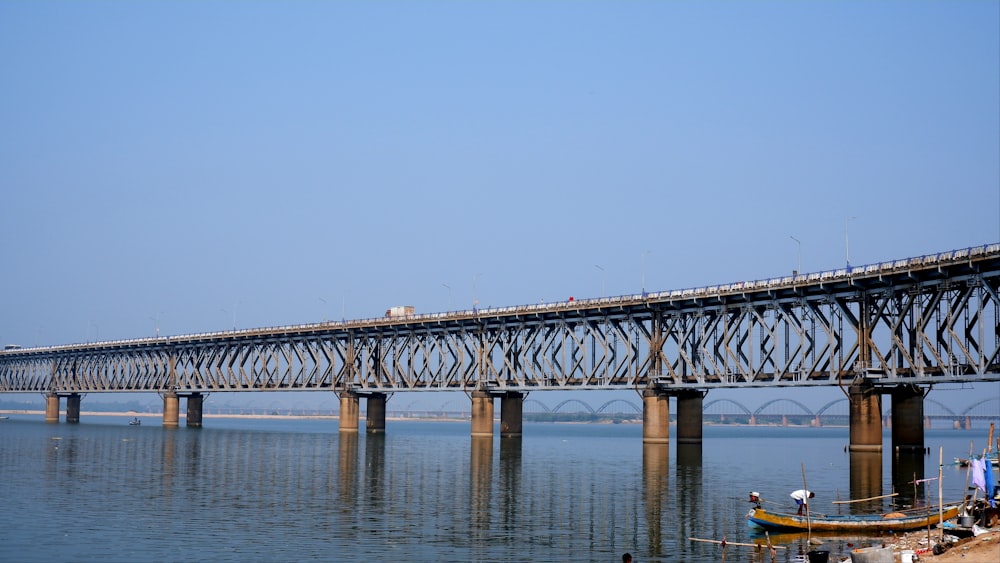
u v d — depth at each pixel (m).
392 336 182.50
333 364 193.00
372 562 54.00
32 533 61.47
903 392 113.12
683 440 138.38
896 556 48.94
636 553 56.84
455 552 56.88
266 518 68.12
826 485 92.25
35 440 159.62
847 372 113.94
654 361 137.88
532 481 95.56
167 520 66.81
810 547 57.78
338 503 76.38
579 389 148.25
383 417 192.75
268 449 142.00
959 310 102.12
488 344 165.00
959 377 101.31
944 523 61.22
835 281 112.88
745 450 185.50
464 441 187.25
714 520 68.75
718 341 131.62
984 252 97.81
